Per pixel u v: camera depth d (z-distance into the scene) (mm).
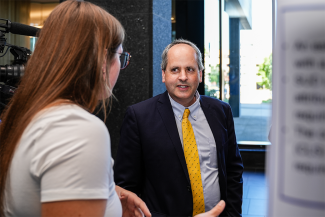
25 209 653
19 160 657
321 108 341
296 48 351
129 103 2908
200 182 1516
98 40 751
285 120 362
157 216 1517
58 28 738
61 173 598
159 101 1643
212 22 5586
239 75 5668
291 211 359
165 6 3195
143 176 1668
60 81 713
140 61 2883
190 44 1637
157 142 1543
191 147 1549
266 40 5539
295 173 356
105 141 654
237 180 1690
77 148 611
